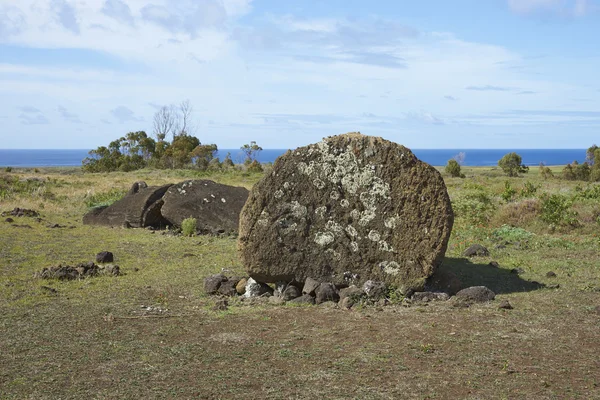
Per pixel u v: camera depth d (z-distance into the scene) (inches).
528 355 231.8
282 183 342.3
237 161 3388.3
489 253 481.7
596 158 2317.9
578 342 248.7
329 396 191.5
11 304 321.1
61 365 223.5
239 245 343.0
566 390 195.3
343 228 340.5
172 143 3176.7
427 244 334.3
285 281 344.8
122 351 240.1
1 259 459.2
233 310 309.7
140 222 661.3
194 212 630.5
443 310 303.3
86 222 690.2
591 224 624.1
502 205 749.9
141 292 353.1
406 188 336.8
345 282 338.3
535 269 415.5
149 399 190.4
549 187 1167.0
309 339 254.7
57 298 337.4
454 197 832.9
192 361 227.1
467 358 227.8
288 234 340.5
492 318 287.4
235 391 196.4
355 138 345.1
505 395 191.2
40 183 1280.8
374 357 229.1
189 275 404.5
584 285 361.7
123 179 1683.1
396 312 300.7
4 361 228.5
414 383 202.1
